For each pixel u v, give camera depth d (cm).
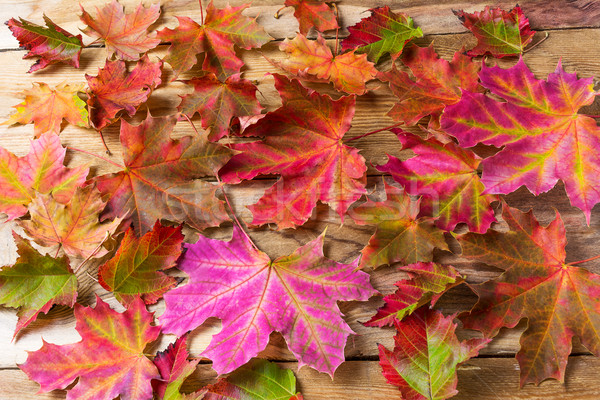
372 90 61
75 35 63
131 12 63
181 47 61
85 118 60
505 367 56
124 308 58
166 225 59
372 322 56
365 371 56
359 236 59
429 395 54
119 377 55
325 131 58
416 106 59
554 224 56
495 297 55
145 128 57
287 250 59
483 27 61
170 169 58
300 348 55
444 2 62
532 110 56
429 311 56
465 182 58
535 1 62
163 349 57
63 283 57
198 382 56
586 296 55
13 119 61
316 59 60
